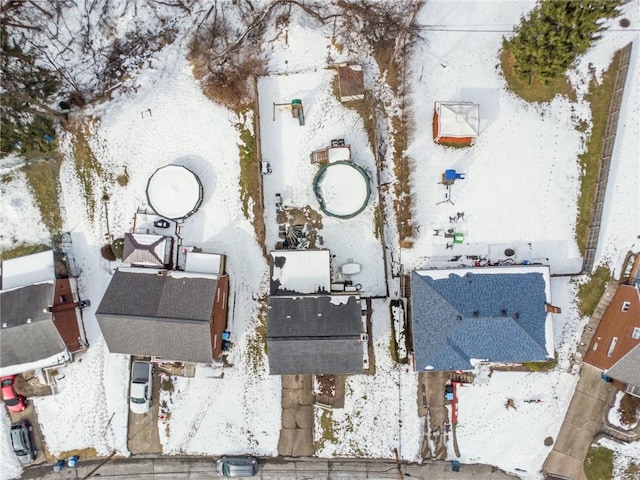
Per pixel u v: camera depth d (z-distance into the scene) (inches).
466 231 1200.2
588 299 1189.1
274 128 1225.4
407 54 1197.1
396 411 1219.2
